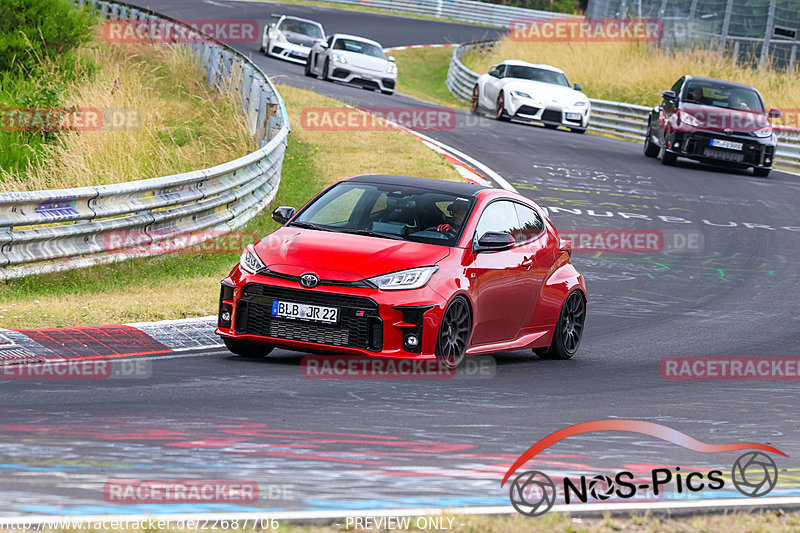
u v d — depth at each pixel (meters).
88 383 25.81
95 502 16.45
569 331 36.03
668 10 142.50
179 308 36.28
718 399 30.09
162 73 94.75
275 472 18.83
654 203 71.81
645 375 33.38
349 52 118.25
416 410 25.28
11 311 33.56
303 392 26.36
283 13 189.38
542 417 25.69
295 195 63.66
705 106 88.19
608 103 118.12
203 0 192.38
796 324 44.66
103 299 37.62
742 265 56.97
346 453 20.64
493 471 20.02
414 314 29.14
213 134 73.94
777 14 129.75
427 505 17.41
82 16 91.38
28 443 19.83
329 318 28.98
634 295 48.88
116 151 61.91
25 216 39.31
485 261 31.73
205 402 24.53
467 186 34.28
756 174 88.69
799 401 30.75
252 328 29.83
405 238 31.42
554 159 84.56
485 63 158.38
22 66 84.69
